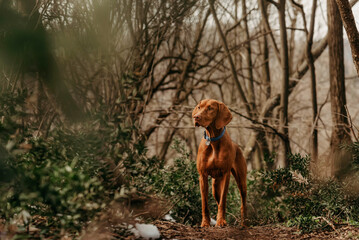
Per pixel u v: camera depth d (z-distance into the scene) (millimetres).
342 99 7395
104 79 4906
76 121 3926
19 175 2822
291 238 4223
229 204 6469
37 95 4672
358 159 5406
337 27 7492
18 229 2986
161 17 6828
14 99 3744
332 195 4945
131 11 5816
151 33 7250
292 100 14328
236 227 4633
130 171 3973
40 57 2291
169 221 4906
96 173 3787
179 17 7547
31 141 3703
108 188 3721
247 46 13117
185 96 11680
